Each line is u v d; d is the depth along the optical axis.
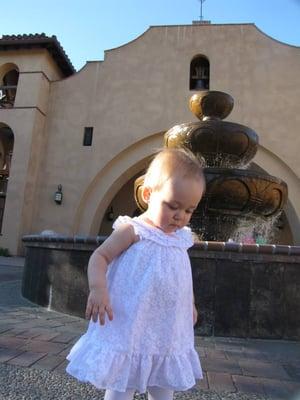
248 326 3.88
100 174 16.77
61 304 4.73
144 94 17.12
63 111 17.67
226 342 3.70
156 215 1.73
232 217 5.61
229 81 16.62
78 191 16.67
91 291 1.60
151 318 1.63
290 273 3.99
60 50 18.06
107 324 1.61
